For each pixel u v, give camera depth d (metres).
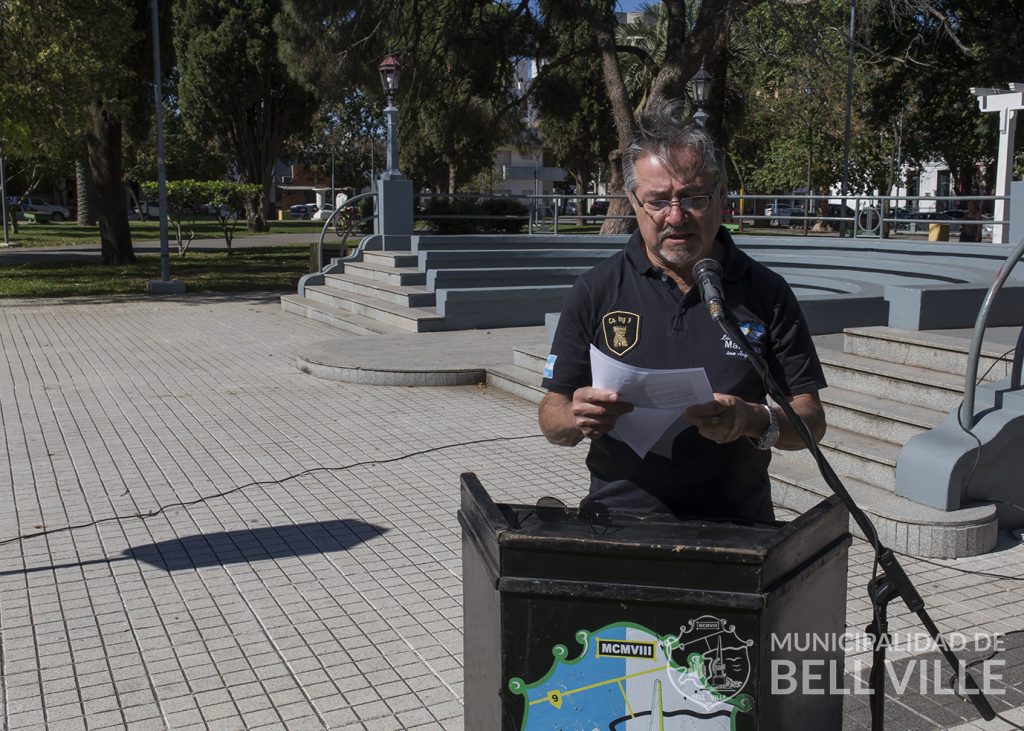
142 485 6.61
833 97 35.72
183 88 42.75
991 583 4.84
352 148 73.88
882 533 5.27
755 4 17.41
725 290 2.53
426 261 14.10
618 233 19.55
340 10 20.81
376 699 3.80
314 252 18.16
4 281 20.95
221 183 28.72
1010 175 16.02
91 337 13.31
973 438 5.32
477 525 2.32
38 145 18.59
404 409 8.87
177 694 3.84
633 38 30.03
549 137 42.50
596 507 2.54
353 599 4.76
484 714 2.36
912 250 12.98
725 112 24.08
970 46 29.61
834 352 7.36
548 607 2.08
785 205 47.56
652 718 2.08
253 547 5.46
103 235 26.19
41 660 4.13
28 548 5.46
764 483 2.67
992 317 7.94
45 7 16.39
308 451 7.46
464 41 22.41
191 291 19.44
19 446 7.60
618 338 2.53
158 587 4.91
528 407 8.95
